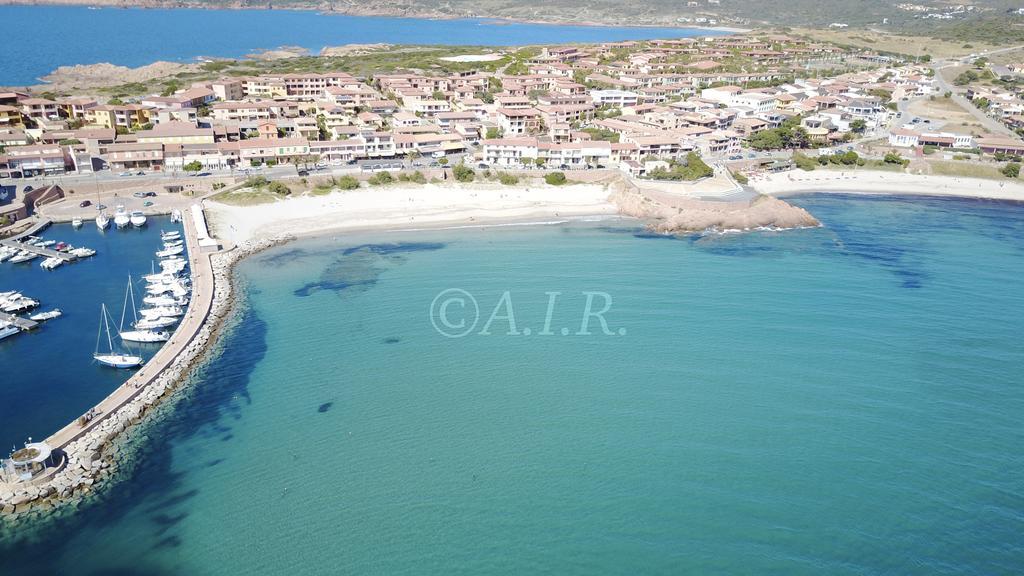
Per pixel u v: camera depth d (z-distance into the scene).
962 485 65.50
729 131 196.88
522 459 69.31
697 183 159.50
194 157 155.50
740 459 69.19
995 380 83.06
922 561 56.78
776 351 89.88
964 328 96.06
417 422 75.44
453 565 56.47
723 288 109.88
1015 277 114.94
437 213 144.50
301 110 197.62
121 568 56.00
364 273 114.50
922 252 127.62
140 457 68.69
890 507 62.69
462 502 63.53
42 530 59.56
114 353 86.44
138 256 117.00
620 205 152.62
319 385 82.12
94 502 62.69
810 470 67.50
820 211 156.50
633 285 110.81
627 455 69.94
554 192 156.62
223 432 73.12
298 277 112.31
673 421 75.44
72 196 141.00
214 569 56.06
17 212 127.94
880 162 185.38
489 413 77.06
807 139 199.00
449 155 174.38
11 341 88.88
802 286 110.81
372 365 86.62
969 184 176.25
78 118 179.50
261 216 135.88
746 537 59.31
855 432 73.31
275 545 58.50
